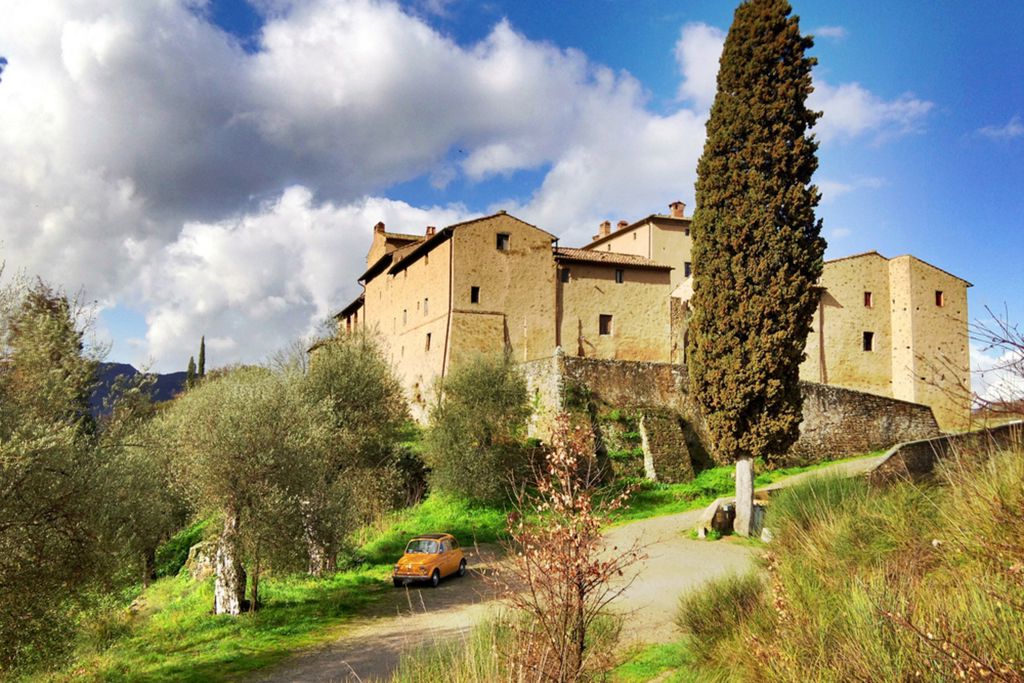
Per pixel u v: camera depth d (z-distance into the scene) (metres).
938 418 40.59
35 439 9.94
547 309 38.03
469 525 25.52
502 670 5.74
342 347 29.47
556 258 38.69
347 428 25.61
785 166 20.08
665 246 46.88
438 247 38.22
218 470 16.30
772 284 19.86
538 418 31.56
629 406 32.00
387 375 30.97
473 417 28.33
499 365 30.38
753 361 19.91
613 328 39.44
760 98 20.42
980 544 5.53
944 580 5.84
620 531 22.38
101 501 11.05
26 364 12.52
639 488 28.45
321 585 19.31
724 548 18.94
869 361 41.47
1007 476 5.81
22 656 9.96
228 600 16.62
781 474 29.97
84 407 13.43
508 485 27.28
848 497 10.89
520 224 38.34
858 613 5.62
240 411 16.89
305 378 26.72
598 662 6.76
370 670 11.55
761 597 8.33
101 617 13.52
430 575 18.77
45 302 13.62
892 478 12.50
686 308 41.22
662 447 30.16
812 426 32.75
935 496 8.23
